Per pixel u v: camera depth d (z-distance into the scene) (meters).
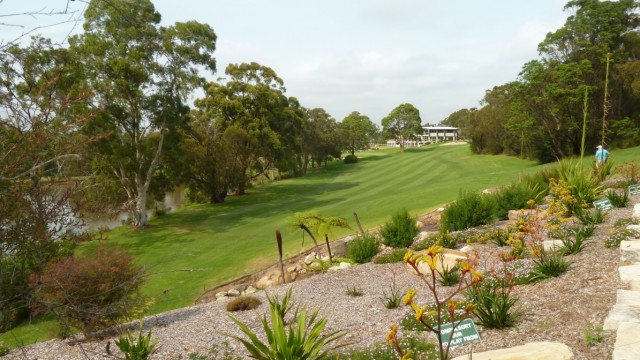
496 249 10.11
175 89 30.39
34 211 3.31
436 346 5.10
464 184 28.06
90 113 3.73
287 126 51.62
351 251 13.09
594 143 44.59
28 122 3.30
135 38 27.14
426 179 40.78
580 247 7.80
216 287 15.80
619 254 7.04
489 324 5.32
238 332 7.35
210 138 41.78
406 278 9.70
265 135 45.03
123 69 26.09
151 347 6.16
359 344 5.71
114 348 7.38
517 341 4.80
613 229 8.55
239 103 44.09
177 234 27.55
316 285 10.19
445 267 9.16
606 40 42.00
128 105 28.98
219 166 41.09
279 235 11.96
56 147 3.46
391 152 111.62
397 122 108.88
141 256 22.17
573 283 6.15
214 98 44.47
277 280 15.40
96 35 26.64
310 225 13.47
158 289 15.98
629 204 11.09
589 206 11.12
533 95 44.28
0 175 3.11
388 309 7.43
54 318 8.23
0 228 3.26
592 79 42.69
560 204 10.34
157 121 29.95
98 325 5.71
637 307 4.87
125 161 26.97
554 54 44.81
